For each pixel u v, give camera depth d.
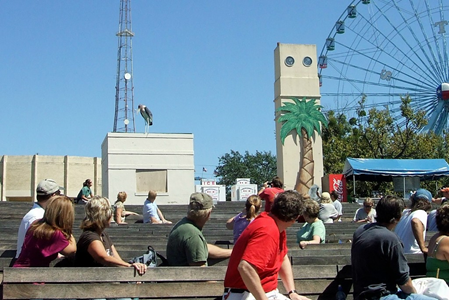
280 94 27.56
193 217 7.41
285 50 27.98
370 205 15.25
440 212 7.53
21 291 6.75
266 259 5.43
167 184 23.88
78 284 6.89
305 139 27.20
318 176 27.23
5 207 18.53
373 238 6.55
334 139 48.31
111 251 7.58
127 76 55.41
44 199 7.99
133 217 16.55
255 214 9.80
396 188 28.17
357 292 6.65
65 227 7.03
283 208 5.64
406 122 47.19
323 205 15.37
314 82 27.91
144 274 7.11
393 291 6.55
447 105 47.38
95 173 59.44
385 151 47.62
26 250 6.94
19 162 56.59
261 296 5.35
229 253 8.09
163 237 12.02
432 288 6.91
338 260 8.63
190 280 7.20
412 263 8.25
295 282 7.86
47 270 6.84
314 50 28.22
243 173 79.75
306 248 9.80
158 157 23.95
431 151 46.53
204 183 35.59
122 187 23.48
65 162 58.03
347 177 31.42
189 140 24.31
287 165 27.02
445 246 7.34
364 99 49.75
